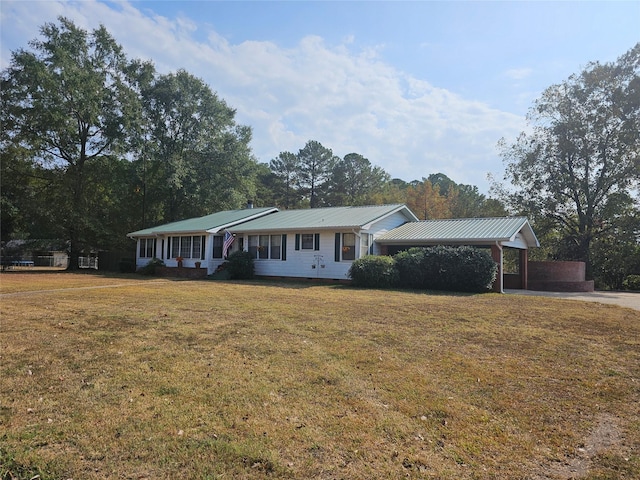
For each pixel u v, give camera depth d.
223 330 6.98
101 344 5.92
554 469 2.86
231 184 34.78
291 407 3.79
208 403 3.84
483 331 7.24
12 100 26.09
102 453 2.94
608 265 26.52
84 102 27.31
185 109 33.34
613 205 25.83
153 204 34.22
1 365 4.90
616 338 6.87
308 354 5.54
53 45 26.97
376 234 19.25
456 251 15.72
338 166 51.69
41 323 7.44
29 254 38.25
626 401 4.11
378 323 7.84
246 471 2.75
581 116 27.14
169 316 8.27
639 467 2.90
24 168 28.02
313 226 18.72
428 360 5.37
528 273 20.62
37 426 3.34
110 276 22.48
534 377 4.77
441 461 2.93
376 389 4.29
